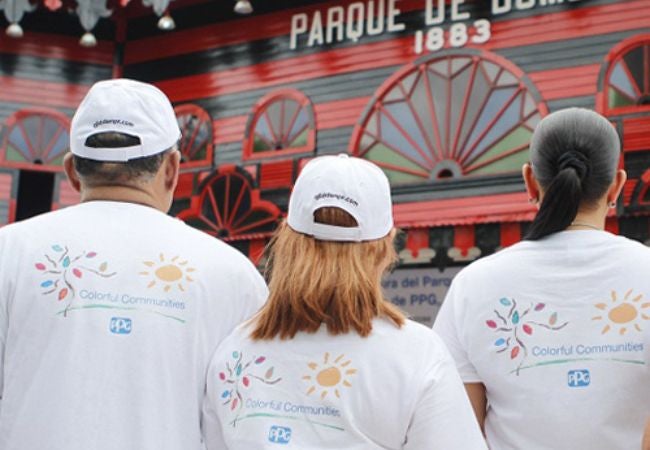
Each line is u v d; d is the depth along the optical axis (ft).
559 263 7.86
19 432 7.25
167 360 7.48
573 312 7.64
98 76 42.88
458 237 33.09
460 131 33.35
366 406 6.56
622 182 8.30
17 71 42.37
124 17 43.01
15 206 41.45
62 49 42.91
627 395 7.30
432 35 34.45
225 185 38.83
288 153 37.19
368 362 6.67
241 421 6.87
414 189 33.91
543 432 7.48
